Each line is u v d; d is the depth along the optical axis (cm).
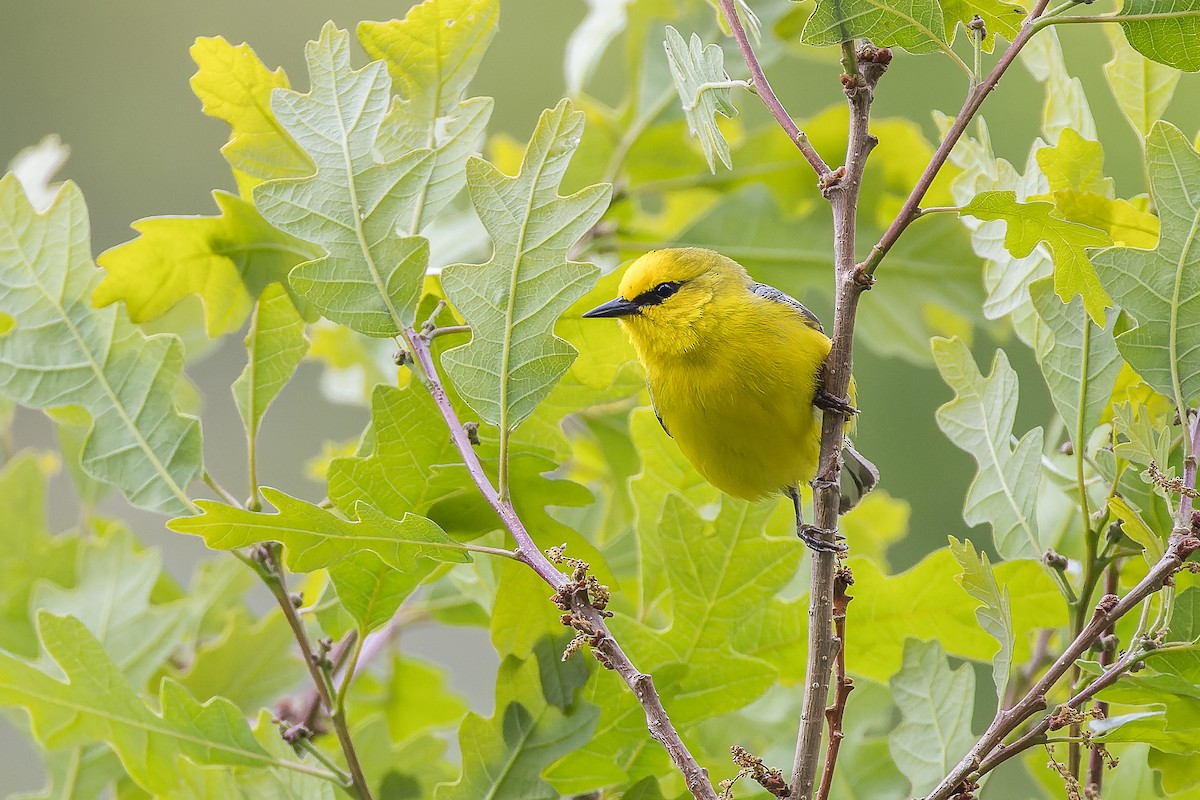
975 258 1124
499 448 746
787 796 614
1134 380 802
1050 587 787
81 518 1094
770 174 1166
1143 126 823
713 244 1122
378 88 726
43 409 809
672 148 1177
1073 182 791
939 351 832
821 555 677
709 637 771
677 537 775
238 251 822
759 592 771
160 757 746
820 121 1151
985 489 812
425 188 722
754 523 775
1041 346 823
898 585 834
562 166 677
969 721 755
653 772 770
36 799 895
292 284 698
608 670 747
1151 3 627
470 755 721
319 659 750
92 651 750
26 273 796
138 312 809
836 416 682
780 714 923
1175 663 632
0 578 1045
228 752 745
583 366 849
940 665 774
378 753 888
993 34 662
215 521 642
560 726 727
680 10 1175
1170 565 600
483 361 669
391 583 725
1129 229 779
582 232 673
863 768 898
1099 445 852
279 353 819
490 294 674
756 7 1156
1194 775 710
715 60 698
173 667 1018
